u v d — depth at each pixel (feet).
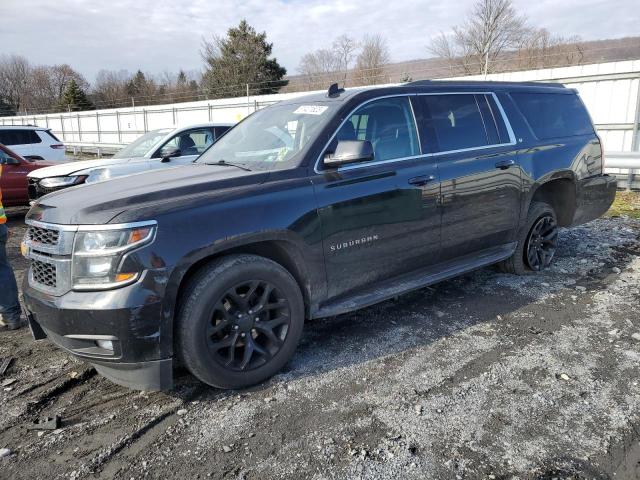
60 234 9.34
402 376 10.89
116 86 205.36
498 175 14.82
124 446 8.81
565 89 18.34
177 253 9.18
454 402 9.86
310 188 11.01
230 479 7.92
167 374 9.39
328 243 11.25
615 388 10.25
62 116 106.83
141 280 8.88
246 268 10.02
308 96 14.03
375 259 12.25
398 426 9.14
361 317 14.20
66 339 9.33
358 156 10.86
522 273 17.33
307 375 11.03
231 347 10.11
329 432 9.02
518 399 9.91
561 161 16.84
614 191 19.33
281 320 10.75
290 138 12.26
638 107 39.01
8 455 8.64
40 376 11.33
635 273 17.44
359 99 12.46
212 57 150.30
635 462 8.11
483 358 11.62
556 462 8.13
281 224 10.41
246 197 10.22
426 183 12.96
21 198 31.27
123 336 8.87
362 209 11.71
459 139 14.21
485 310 14.49
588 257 19.44
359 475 7.91
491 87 15.75
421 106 13.62
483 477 7.80
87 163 27.17
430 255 13.58
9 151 30.99
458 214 13.88
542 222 17.20
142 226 9.00
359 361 11.61
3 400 10.36
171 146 27.50
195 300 9.46
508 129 15.60
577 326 13.26
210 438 8.95
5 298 13.70
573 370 10.99
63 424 9.53
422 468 8.04
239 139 13.94
